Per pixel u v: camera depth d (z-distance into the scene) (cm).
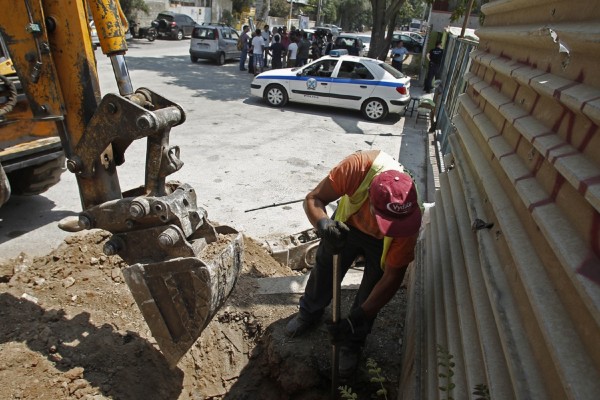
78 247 368
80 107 267
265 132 908
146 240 246
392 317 323
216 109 1073
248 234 500
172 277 228
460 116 365
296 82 1120
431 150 856
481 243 203
